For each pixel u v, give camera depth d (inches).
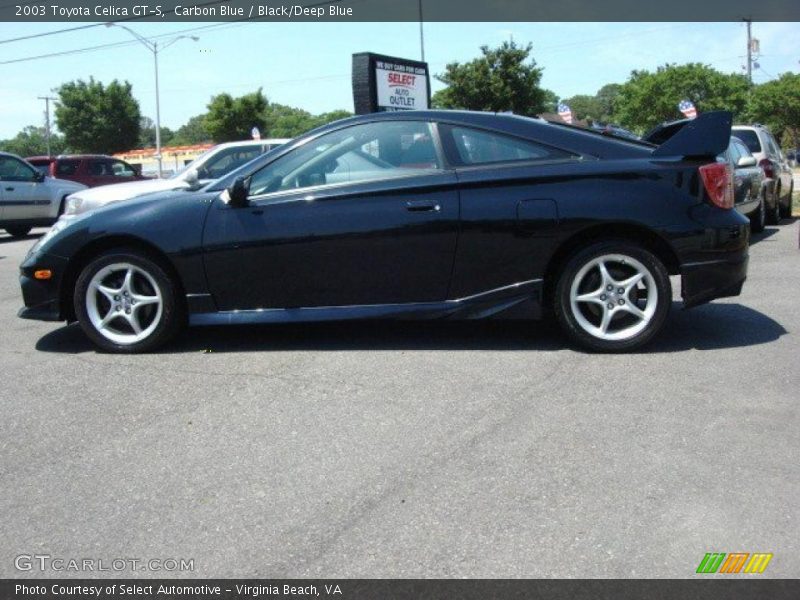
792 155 2070.6
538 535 110.4
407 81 847.1
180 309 203.0
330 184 196.5
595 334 191.3
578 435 143.9
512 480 127.0
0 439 150.3
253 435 148.7
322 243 193.2
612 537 109.3
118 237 199.3
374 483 127.4
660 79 1935.3
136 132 2081.7
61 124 2023.9
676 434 143.2
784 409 153.8
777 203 505.7
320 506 120.6
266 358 198.4
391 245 192.1
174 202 200.8
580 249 189.8
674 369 180.1
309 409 161.3
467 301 193.5
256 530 114.3
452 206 190.2
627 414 153.3
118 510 121.6
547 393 166.2
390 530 113.0
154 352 206.7
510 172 191.2
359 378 179.9
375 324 231.9
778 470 128.1
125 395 173.3
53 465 138.3
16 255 469.4
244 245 194.7
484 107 1449.3
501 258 190.5
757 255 361.1
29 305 208.2
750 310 238.7
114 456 141.3
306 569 104.2
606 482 125.3
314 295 196.5
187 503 123.0
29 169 603.8
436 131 196.7
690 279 188.5
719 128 188.7
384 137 198.4
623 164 189.9
